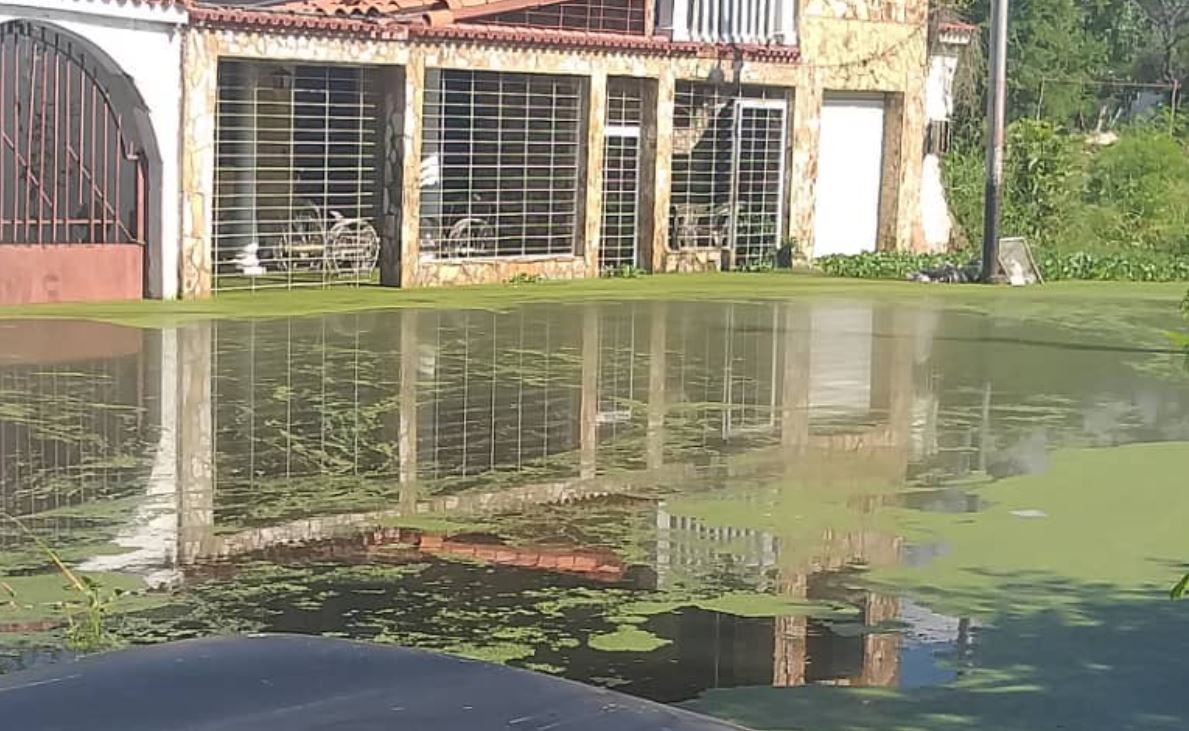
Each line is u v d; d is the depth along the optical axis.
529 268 19.92
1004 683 5.56
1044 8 38.62
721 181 22.39
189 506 7.98
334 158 18.69
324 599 6.47
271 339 13.88
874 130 24.62
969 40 25.69
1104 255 24.56
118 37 15.78
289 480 8.63
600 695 2.11
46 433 9.66
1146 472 9.29
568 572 6.97
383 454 9.38
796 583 6.86
